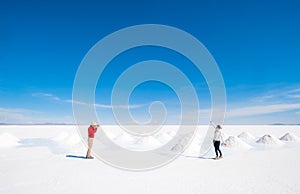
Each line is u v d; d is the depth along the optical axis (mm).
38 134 24422
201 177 6285
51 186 5375
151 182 5777
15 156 9719
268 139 16266
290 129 40688
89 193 4895
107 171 6996
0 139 14141
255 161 8797
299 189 5129
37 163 8164
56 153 10656
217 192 4949
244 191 5008
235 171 7027
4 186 5355
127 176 6418
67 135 18953
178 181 5863
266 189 5145
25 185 5449
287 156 10008
